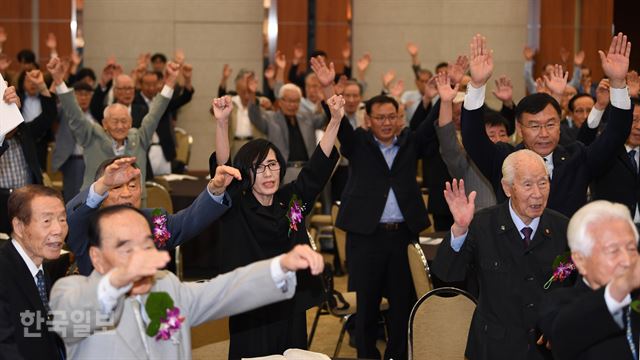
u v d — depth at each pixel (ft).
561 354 8.25
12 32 35.53
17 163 19.88
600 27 36.83
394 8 36.86
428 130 16.78
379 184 16.39
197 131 37.29
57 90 19.51
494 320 10.61
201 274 25.09
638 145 15.83
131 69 36.73
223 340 12.45
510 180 10.62
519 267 10.61
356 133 16.88
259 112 26.07
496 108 36.99
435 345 12.29
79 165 24.09
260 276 8.01
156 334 7.93
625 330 8.21
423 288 14.32
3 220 19.13
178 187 24.73
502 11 36.83
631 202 15.58
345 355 17.79
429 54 36.91
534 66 37.01
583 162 13.38
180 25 36.86
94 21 36.42
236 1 36.94
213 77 37.14
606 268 8.00
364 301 16.33
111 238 7.93
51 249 9.75
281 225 11.96
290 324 12.11
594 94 35.04
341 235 19.12
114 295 7.54
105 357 7.97
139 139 20.11
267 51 36.73
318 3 36.60
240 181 11.80
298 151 26.05
